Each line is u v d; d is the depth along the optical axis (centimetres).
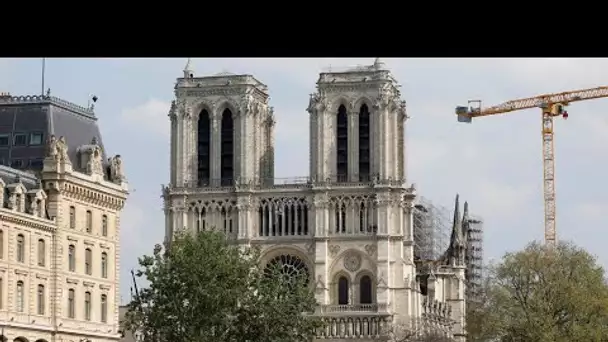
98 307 19550
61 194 18650
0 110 19725
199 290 18500
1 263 17125
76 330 18812
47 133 19362
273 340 19100
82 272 19175
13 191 17625
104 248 19850
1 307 17088
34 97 19750
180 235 19862
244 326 19125
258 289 19525
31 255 17912
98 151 19888
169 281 18750
